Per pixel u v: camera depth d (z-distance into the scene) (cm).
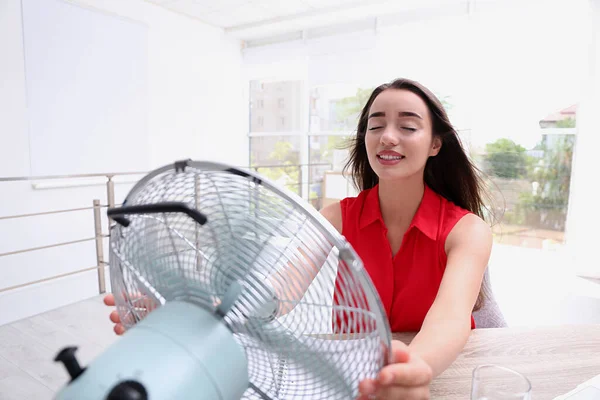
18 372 188
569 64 334
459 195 95
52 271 310
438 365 52
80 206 329
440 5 378
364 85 432
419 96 76
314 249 34
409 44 398
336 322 37
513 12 351
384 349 33
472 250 74
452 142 86
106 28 343
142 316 46
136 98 374
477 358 76
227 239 36
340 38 436
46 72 301
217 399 32
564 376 70
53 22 304
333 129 461
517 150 363
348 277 33
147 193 41
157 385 29
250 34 479
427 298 83
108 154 351
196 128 449
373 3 377
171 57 413
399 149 72
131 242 42
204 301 38
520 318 247
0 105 275
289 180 499
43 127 302
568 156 344
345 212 95
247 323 38
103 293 277
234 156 506
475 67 369
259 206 35
